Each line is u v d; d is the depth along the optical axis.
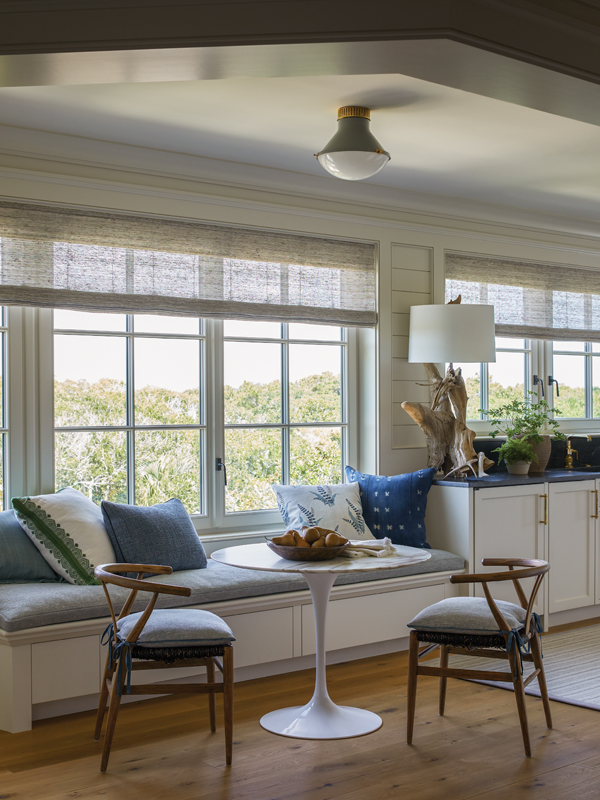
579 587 5.07
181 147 4.19
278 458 4.82
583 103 2.75
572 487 5.04
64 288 4.02
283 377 4.85
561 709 3.56
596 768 2.94
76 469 4.16
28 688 3.28
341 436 5.09
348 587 4.13
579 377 6.33
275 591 3.90
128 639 2.92
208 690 3.00
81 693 3.40
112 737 2.94
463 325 4.69
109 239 4.14
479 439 5.47
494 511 4.68
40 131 3.89
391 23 2.22
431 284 5.29
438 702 3.66
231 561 3.16
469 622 3.12
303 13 2.22
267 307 4.64
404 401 5.16
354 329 5.12
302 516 4.45
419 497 4.62
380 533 4.62
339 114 3.68
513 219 5.60
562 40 2.47
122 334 4.30
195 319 4.53
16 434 3.97
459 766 2.96
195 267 4.40
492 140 4.12
